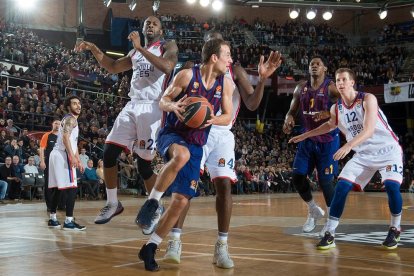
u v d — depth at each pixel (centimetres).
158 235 349
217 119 352
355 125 471
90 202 1221
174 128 361
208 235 543
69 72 1930
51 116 1540
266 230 596
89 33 2552
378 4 2462
